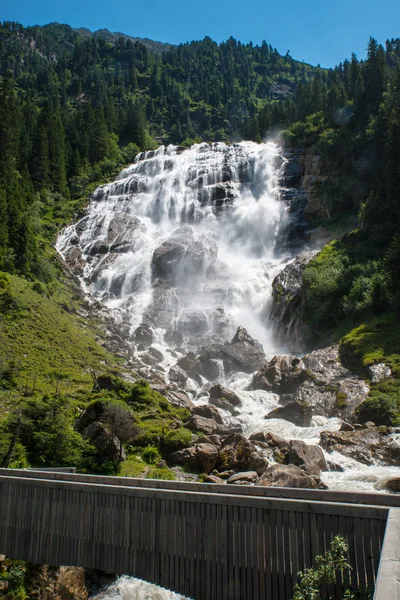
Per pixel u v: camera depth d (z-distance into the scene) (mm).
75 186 106938
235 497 13656
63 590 18078
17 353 45469
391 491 26578
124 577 19750
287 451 31609
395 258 52250
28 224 67750
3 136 89125
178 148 117625
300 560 12719
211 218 95062
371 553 12008
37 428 29125
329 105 109812
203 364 53875
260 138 130875
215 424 36281
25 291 56938
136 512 14977
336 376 46750
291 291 67250
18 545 16609
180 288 74125
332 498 14281
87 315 62594
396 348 46531
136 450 30859
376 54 95625
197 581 13773
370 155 85312
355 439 33781
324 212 88000
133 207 98062
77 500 15945
